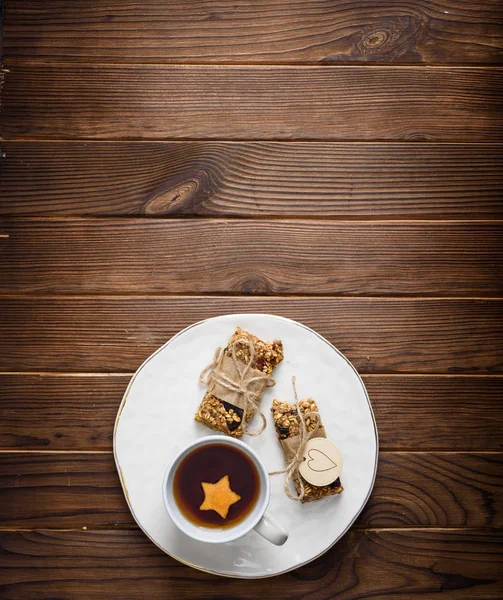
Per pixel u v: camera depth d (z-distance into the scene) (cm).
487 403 81
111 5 83
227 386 75
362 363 81
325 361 78
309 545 76
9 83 82
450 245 82
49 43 83
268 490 73
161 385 77
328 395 77
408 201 82
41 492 79
